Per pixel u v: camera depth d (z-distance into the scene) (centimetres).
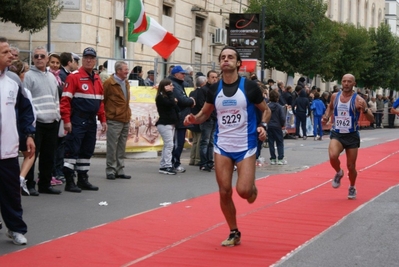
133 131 1888
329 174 1659
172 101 1545
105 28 2775
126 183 1410
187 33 3584
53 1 2420
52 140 1226
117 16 2867
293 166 1833
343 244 886
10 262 771
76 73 1255
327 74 4378
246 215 1082
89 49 1255
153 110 1922
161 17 3219
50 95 1207
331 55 4038
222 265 768
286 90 2969
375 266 779
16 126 844
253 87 832
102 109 1320
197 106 1625
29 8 2262
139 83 2117
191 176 1555
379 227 1002
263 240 900
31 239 891
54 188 1273
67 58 1384
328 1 6425
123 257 799
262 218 1058
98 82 1287
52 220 1014
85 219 1027
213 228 972
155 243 873
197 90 1666
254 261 788
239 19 2686
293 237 923
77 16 2592
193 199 1227
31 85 1187
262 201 1228
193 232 943
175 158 1617
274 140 1875
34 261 777
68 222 1002
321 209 1152
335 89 3453
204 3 3794
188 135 2177
